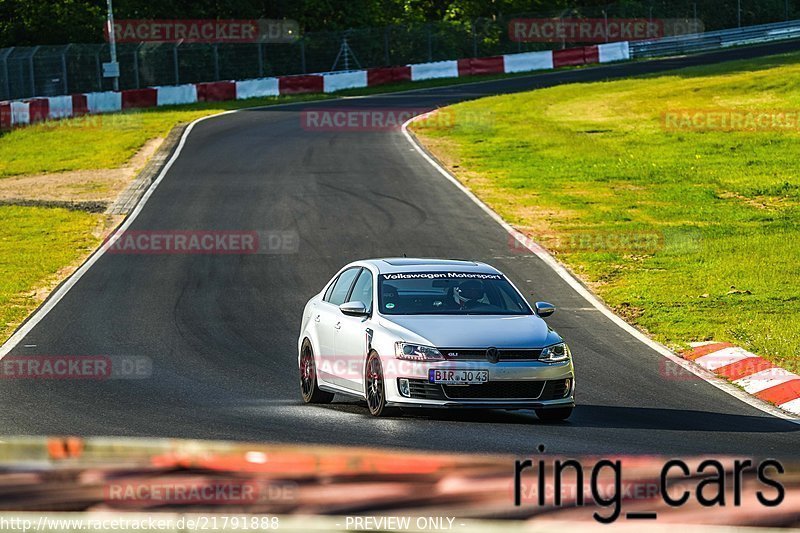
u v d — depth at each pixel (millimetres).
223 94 192250
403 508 18672
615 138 135375
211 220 94312
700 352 52812
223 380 47281
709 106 152500
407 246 83312
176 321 61594
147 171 120562
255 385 46344
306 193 105938
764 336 55469
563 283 71000
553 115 154125
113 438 33750
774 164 115688
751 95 158125
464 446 31609
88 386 45625
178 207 100312
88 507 18609
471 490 20078
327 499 19000
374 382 38031
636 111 152875
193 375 48312
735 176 111000
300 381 46562
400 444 31953
